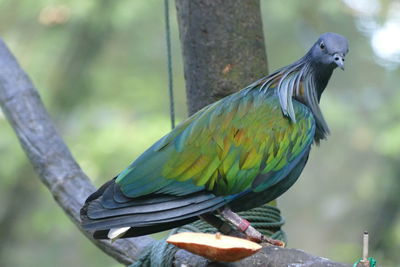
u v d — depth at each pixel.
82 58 18.30
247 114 5.86
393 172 17.77
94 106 18.22
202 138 5.73
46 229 17.78
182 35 7.02
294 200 21.27
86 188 7.09
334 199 20.38
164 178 5.58
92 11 17.66
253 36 6.91
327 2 19.34
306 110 6.05
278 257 5.31
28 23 18.58
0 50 7.68
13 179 17.19
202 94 6.90
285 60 19.69
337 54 6.06
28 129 7.30
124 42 19.16
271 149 5.80
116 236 5.47
